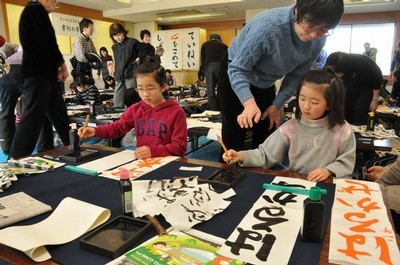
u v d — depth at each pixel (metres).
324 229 0.67
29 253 0.57
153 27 8.86
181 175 1.03
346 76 2.48
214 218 0.73
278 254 0.58
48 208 0.78
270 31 1.20
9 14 5.62
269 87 1.55
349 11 7.66
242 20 8.70
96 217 0.71
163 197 0.81
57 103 2.29
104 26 7.88
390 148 1.73
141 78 1.47
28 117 2.07
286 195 0.86
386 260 0.55
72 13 6.95
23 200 0.82
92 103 3.05
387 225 0.69
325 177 0.99
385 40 7.85
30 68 2.02
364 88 2.51
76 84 4.05
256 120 1.15
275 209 0.77
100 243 0.61
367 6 7.02
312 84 1.09
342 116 1.14
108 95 5.22
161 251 0.58
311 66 1.47
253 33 1.23
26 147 2.07
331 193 0.88
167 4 7.07
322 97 1.09
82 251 0.60
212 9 7.28
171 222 0.69
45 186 0.95
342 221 0.71
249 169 1.12
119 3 7.13
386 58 7.90
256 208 0.78
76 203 0.78
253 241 0.62
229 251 0.59
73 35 7.00
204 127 2.51
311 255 0.58
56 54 2.14
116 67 4.07
